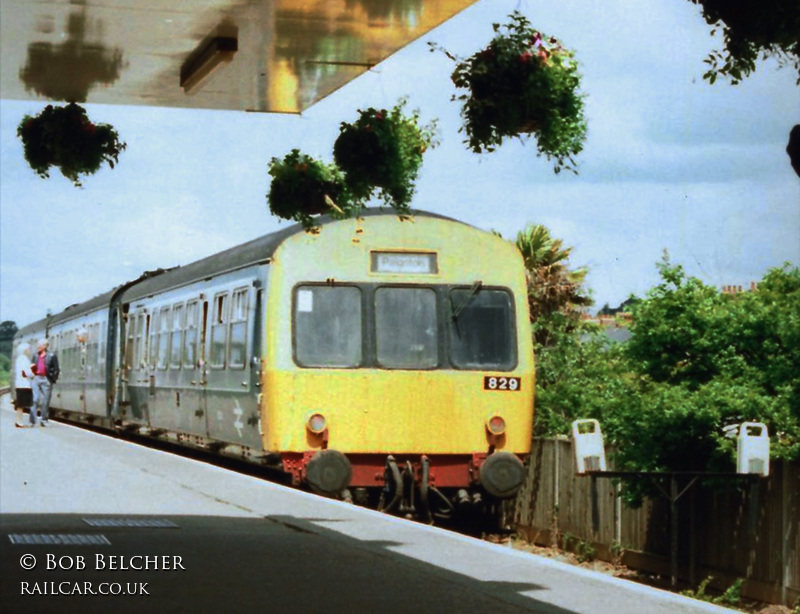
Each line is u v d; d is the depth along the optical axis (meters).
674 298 19.05
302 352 20.42
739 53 7.32
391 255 20.97
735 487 17.66
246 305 22.03
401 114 13.48
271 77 14.52
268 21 12.34
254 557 11.96
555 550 23.11
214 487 18.67
